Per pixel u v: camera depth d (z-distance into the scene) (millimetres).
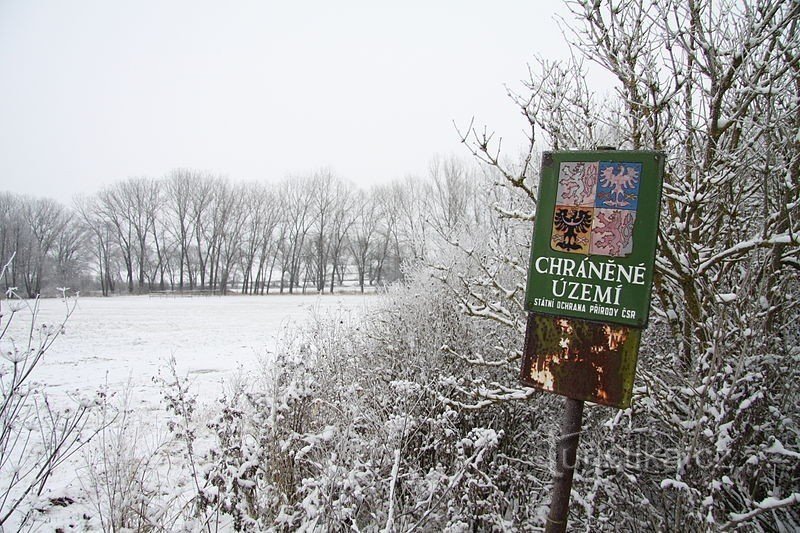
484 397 3994
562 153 2533
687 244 3166
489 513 3410
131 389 7742
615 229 2377
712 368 2471
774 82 3080
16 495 4238
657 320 3789
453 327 5355
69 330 16812
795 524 2896
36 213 52156
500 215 4805
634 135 3221
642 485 3395
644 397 3162
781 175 3051
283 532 3062
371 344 5934
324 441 3418
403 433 3553
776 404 2928
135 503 3371
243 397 5082
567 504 2562
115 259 57719
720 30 3100
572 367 2447
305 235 56812
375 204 53531
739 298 2793
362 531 3158
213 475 3197
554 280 2508
